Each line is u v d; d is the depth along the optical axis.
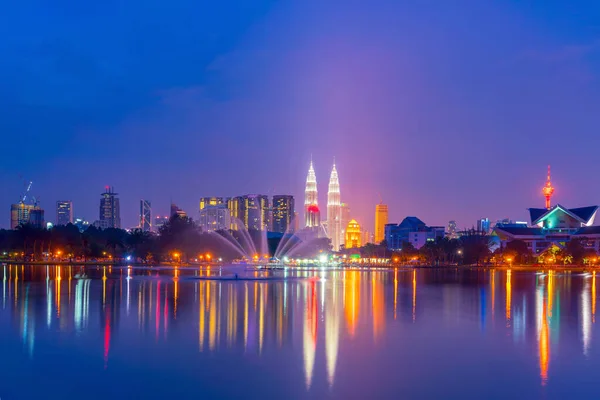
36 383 41.16
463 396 38.44
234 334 59.59
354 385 40.78
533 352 51.66
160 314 74.44
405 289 121.06
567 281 159.88
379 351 51.66
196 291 109.94
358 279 160.88
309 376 43.03
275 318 71.38
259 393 38.94
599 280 166.12
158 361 47.38
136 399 37.75
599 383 41.47
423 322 69.06
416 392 39.25
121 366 45.78
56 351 51.09
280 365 46.16
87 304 85.81
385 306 85.75
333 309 81.19
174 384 40.88
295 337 58.03
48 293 104.00
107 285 125.56
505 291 118.44
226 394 38.69
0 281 138.12
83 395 38.62
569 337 59.41
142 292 106.94
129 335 58.75
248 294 104.12
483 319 72.25
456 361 48.00
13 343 54.44
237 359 48.12
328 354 50.28
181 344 54.16
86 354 49.91
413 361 47.88
